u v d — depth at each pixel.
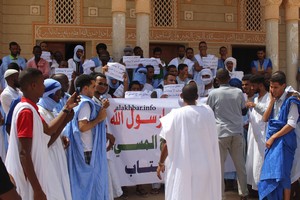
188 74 10.73
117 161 7.33
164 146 5.30
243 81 7.52
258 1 15.96
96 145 5.65
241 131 6.96
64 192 4.84
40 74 4.40
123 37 11.10
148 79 9.84
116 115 7.38
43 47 11.70
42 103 5.00
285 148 6.05
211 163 5.09
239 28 15.80
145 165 7.46
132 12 14.63
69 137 5.50
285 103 6.09
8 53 13.92
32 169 4.11
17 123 4.18
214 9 15.55
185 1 15.24
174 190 5.00
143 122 7.50
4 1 13.86
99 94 6.23
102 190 5.62
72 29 14.28
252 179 7.32
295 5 13.95
